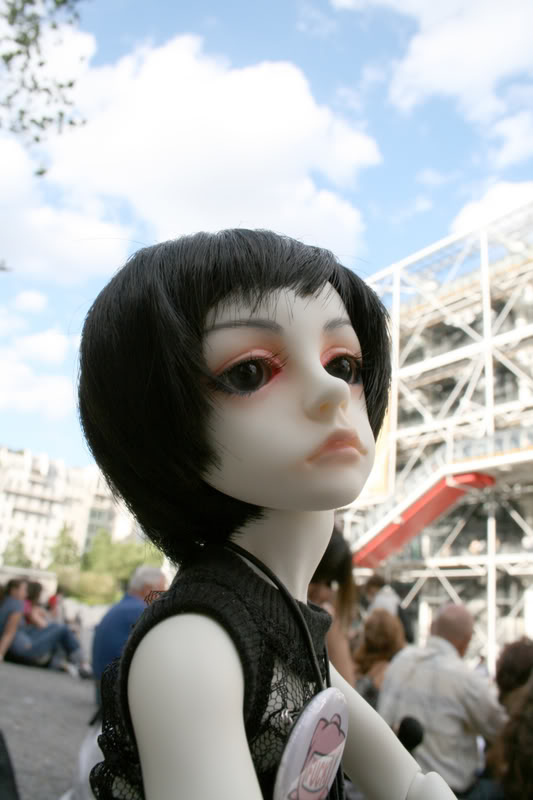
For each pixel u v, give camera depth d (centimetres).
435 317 2434
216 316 57
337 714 55
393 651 313
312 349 58
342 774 68
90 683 781
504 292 2258
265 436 56
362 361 70
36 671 813
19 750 424
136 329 59
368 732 74
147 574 299
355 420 62
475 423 2167
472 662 1894
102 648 282
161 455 60
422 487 1753
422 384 2441
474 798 251
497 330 2234
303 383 57
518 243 2197
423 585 2152
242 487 59
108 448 65
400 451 2469
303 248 64
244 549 64
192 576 58
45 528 8219
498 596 1981
